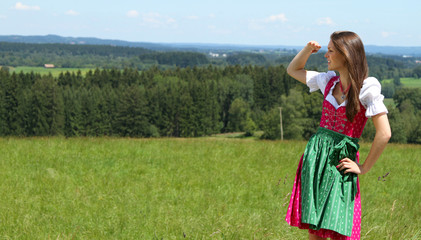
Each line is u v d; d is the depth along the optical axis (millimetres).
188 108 134750
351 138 2809
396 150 13414
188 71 192250
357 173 2768
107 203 6262
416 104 126438
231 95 160375
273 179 8102
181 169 9016
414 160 11273
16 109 131375
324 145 2861
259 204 6367
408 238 4309
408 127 96438
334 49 2740
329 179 2795
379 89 2660
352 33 2740
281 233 4656
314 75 3068
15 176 7883
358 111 2703
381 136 2611
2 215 5449
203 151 11484
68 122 134000
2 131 130625
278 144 13719
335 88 2904
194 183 7742
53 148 11227
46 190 6902
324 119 2920
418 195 7398
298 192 2949
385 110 2615
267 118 98000
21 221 5262
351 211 2771
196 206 6152
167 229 5012
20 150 10773
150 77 176750
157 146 12320
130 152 10961
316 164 2857
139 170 8812
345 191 2773
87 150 11055
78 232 4949
